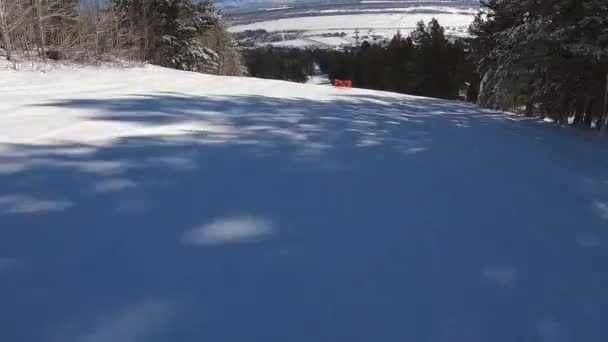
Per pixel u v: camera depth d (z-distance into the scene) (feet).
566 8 21.39
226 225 5.09
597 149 14.49
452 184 7.75
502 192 7.54
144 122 10.44
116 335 3.09
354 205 6.16
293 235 5.00
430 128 15.35
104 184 6.01
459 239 5.36
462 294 4.12
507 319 3.81
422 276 4.37
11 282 3.58
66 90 15.57
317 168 7.93
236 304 3.60
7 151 7.01
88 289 3.60
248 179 6.88
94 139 8.40
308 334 3.33
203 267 4.12
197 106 14.01
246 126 11.39
